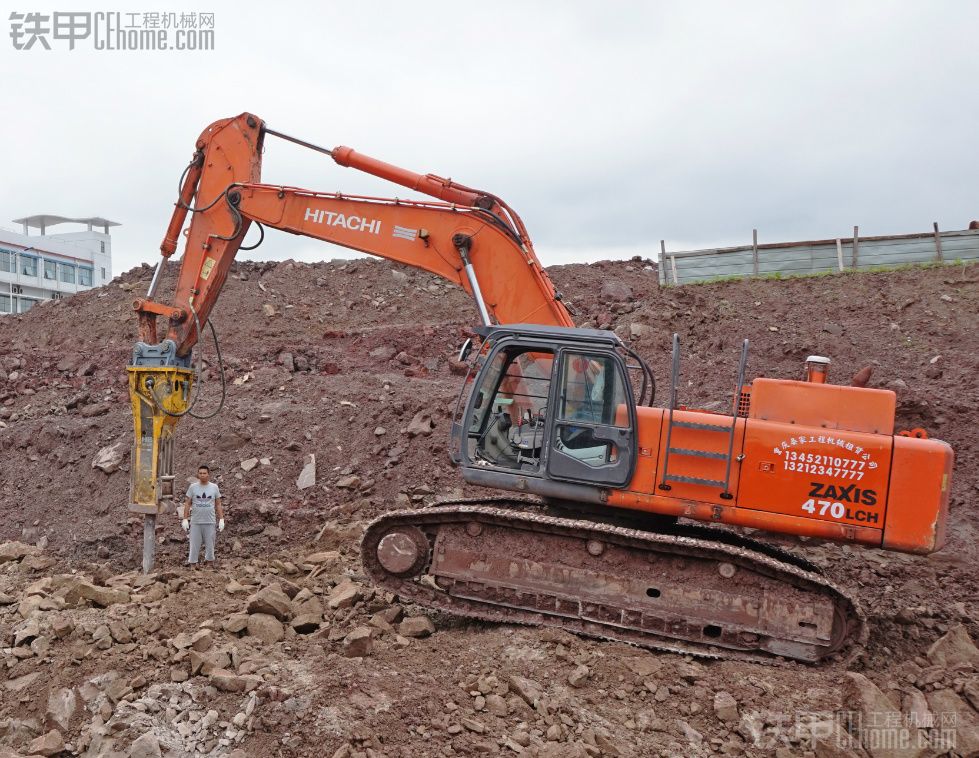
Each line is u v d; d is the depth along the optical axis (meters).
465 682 6.40
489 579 7.50
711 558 7.04
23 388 15.85
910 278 16.77
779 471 7.08
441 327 17.56
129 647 6.89
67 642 7.08
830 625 6.76
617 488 7.39
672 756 5.73
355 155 9.38
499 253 8.88
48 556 10.73
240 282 20.70
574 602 7.29
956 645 7.11
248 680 6.18
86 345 18.20
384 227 9.23
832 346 14.44
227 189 9.55
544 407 7.83
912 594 9.09
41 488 12.34
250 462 12.05
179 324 9.66
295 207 9.46
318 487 11.64
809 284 17.27
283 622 7.50
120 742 5.77
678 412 7.40
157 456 9.22
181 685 6.27
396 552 7.69
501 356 7.88
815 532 6.99
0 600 8.42
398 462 11.87
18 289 51.47
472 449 7.82
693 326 16.12
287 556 10.12
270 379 14.73
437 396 13.14
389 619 7.59
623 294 18.12
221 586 8.51
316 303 20.14
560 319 8.70
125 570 10.13
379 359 16.52
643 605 7.16
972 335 14.54
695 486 7.24
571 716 6.05
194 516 9.70
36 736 6.20
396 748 5.56
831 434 7.04
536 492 7.59
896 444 6.92
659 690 6.44
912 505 6.84
